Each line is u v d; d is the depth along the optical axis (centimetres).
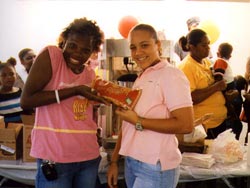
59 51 145
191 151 227
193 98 242
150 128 137
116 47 205
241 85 332
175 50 363
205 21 360
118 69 214
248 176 215
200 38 247
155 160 138
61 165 146
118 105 143
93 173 161
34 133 149
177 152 145
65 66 146
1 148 224
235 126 287
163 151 139
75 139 148
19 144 231
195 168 211
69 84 146
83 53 144
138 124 138
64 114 146
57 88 143
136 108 143
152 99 139
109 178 172
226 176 209
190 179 207
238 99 320
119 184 237
